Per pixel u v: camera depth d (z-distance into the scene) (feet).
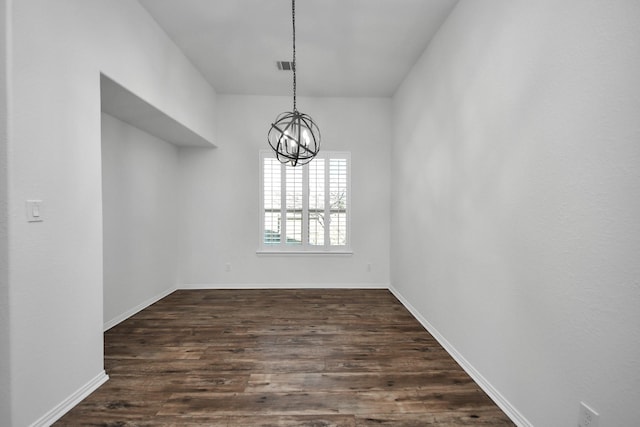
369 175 14.07
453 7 7.52
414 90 10.62
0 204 4.38
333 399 5.71
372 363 7.09
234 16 8.06
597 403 3.60
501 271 5.52
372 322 9.78
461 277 7.07
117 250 9.71
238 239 13.98
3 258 4.40
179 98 9.86
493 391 5.72
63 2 5.22
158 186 12.16
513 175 5.18
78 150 5.58
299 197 14.21
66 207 5.34
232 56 10.20
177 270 13.84
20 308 4.54
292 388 6.06
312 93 13.50
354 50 9.71
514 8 5.13
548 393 4.38
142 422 5.08
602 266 3.53
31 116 4.69
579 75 3.84
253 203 13.96
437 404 5.58
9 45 4.37
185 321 9.84
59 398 5.19
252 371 6.70
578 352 3.86
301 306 11.44
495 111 5.71
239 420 5.13
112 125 9.39
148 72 7.98
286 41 9.26
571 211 3.97
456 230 7.32
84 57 5.71
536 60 4.60
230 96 13.71
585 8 3.74
